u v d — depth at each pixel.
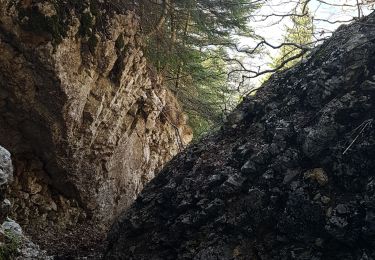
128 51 7.86
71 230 7.88
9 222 4.28
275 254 4.46
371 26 5.24
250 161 5.09
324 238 4.22
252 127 5.83
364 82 4.72
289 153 4.87
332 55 5.32
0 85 6.10
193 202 5.34
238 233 4.79
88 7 6.70
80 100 6.88
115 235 6.02
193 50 11.48
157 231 5.50
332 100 4.84
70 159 7.45
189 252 4.96
